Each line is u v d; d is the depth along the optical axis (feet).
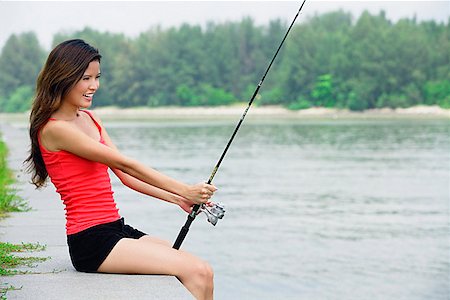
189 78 406.41
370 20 371.15
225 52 406.82
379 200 64.69
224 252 39.70
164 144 143.64
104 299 16.57
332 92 360.89
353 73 358.02
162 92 409.90
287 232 46.75
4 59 451.94
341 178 84.07
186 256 18.01
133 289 17.07
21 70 452.76
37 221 27.86
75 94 18.16
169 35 411.95
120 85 414.82
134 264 17.87
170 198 19.15
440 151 128.26
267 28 423.23
